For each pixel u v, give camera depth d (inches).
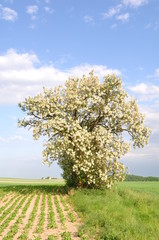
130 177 4534.9
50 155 1496.1
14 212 1003.9
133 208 1056.8
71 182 1724.9
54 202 1263.5
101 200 1112.2
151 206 1091.9
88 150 1534.2
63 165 1715.1
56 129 1541.6
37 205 1174.3
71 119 1535.4
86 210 963.3
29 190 1795.0
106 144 1515.7
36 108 1578.5
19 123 1596.9
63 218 868.6
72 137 1493.6
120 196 1344.7
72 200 1278.3
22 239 667.4
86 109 1542.8
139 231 681.0
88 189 1488.7
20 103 1598.2
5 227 796.6
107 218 781.3
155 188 2197.3
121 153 1510.8
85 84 1627.7
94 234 682.2
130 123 1599.4
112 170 1539.1
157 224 800.3
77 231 729.0
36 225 816.9
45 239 669.3
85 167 1499.8
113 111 1571.1
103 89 1627.7
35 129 1535.4
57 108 1549.0
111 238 637.9
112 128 1600.6
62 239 647.8
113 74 1620.3
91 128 1638.8
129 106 1615.4
